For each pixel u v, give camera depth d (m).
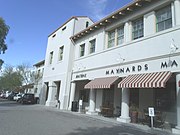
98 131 10.06
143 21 14.34
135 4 14.30
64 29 26.91
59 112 19.64
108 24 17.98
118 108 17.22
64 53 25.16
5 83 58.66
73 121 13.43
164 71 11.63
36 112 18.30
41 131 9.15
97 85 16.17
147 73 12.74
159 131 10.59
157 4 13.16
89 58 19.95
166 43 11.84
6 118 12.81
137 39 14.07
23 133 8.50
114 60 16.05
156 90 14.50
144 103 15.07
